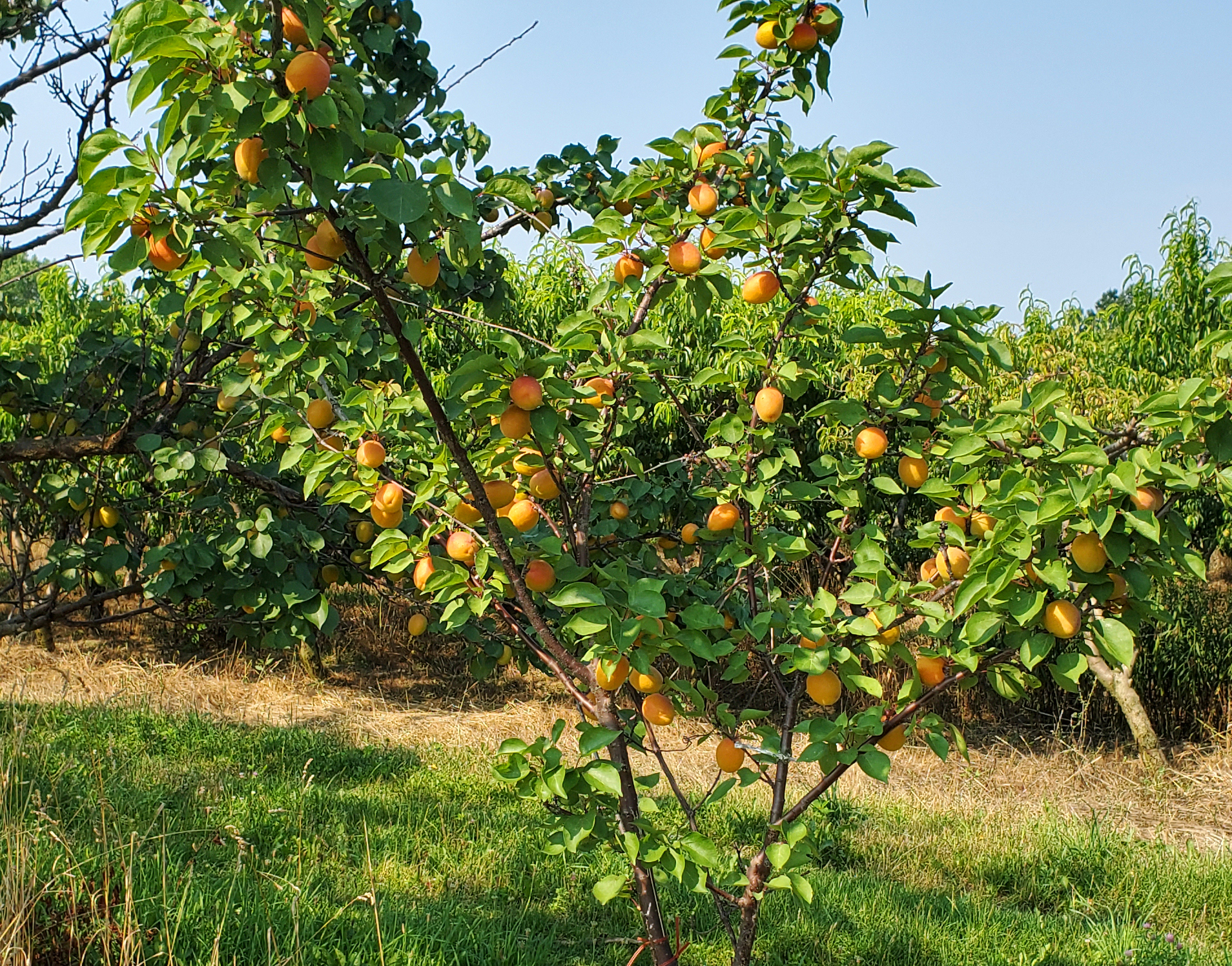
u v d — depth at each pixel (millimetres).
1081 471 2154
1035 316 8383
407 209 1765
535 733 7840
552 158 4422
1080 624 2047
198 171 2137
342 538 5676
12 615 4926
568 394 2154
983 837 5832
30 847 3477
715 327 7598
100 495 5281
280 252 2902
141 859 3654
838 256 2629
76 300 10359
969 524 2439
